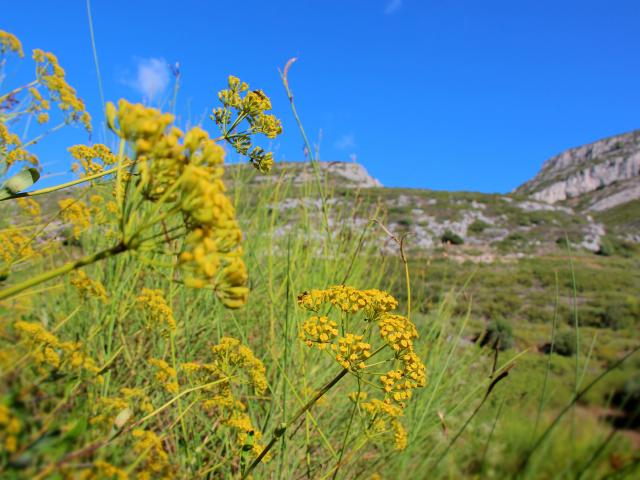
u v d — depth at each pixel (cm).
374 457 244
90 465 94
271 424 213
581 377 156
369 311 158
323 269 345
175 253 79
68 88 226
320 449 236
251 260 340
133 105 82
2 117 213
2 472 73
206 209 77
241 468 164
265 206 386
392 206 4922
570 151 10556
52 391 137
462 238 4509
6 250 197
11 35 218
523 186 10581
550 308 1728
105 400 140
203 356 271
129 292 224
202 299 308
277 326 279
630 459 124
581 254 4531
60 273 74
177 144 81
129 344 242
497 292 2009
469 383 360
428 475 186
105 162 178
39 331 137
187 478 167
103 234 299
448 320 366
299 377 259
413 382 151
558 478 137
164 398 210
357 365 146
